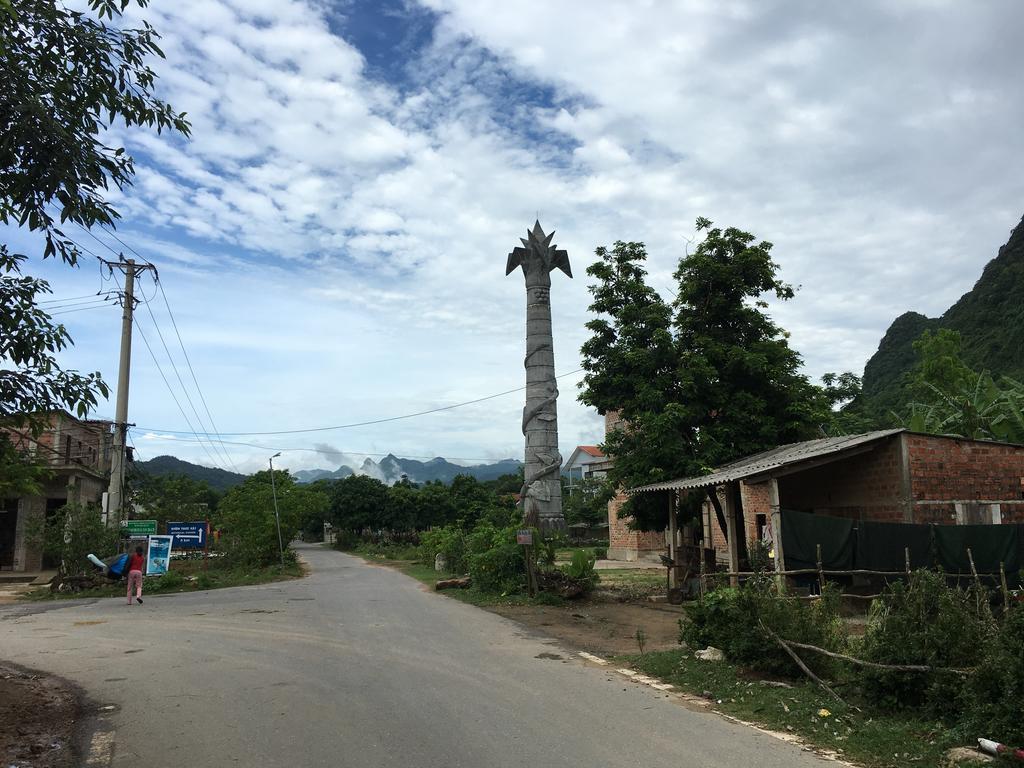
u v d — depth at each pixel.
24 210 6.05
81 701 7.95
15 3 5.96
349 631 12.99
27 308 6.00
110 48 6.49
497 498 65.56
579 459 82.50
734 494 17.91
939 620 7.47
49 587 23.20
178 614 16.22
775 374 19.88
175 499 46.00
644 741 6.25
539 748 6.01
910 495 14.22
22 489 6.23
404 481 72.75
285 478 36.22
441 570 29.39
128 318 24.80
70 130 6.19
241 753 5.93
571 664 9.91
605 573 28.41
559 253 25.92
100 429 34.84
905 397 43.34
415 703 7.56
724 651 9.41
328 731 6.52
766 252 20.28
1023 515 14.77
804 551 13.22
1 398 5.87
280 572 28.67
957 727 6.41
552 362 25.33
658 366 20.08
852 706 7.36
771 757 5.86
